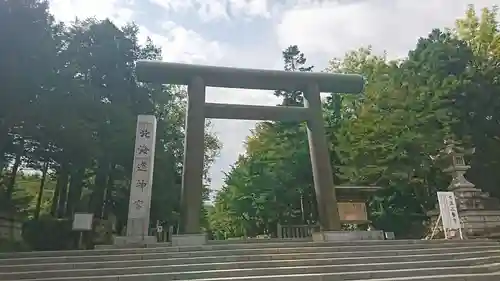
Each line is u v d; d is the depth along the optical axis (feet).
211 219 158.40
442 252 36.96
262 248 35.12
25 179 94.63
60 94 65.16
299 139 93.09
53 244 61.57
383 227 81.87
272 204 92.73
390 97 86.58
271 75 49.62
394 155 77.51
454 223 52.06
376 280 27.30
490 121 81.15
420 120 79.87
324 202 45.83
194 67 48.01
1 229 60.08
